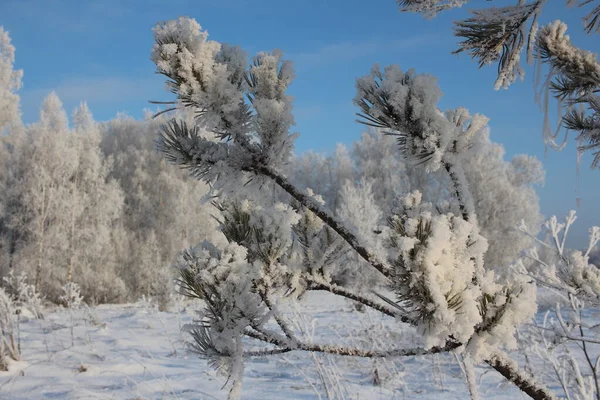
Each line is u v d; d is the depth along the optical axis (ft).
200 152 4.80
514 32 4.96
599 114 5.92
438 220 3.39
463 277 3.48
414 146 4.59
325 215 4.60
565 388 8.89
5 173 72.02
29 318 28.25
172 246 67.92
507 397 12.98
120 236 72.13
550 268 7.34
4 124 56.34
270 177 4.78
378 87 4.60
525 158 81.61
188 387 13.84
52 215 63.62
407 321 3.92
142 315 31.83
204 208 70.54
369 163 92.22
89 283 60.13
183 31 4.56
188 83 4.54
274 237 4.89
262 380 14.75
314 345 4.41
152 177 89.81
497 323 3.61
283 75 4.79
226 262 4.32
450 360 16.79
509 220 65.82
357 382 14.51
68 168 65.31
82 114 86.02
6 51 58.13
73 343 20.31
